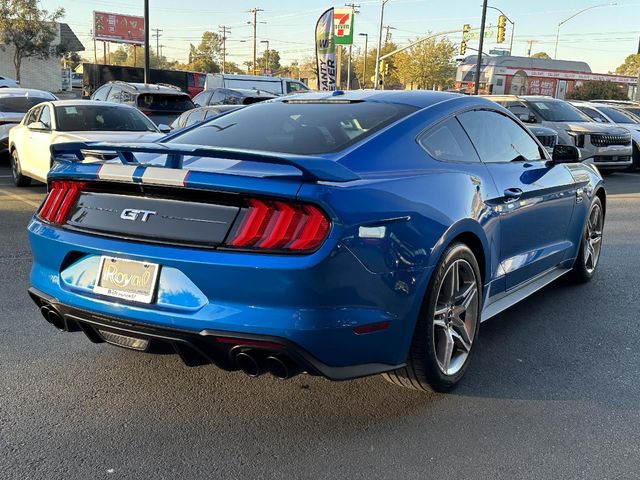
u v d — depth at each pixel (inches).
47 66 1946.4
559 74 1978.3
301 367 108.7
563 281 224.8
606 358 157.9
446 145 144.1
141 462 108.8
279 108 157.6
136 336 114.6
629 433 121.0
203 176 108.4
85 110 379.6
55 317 129.2
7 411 125.3
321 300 104.8
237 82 1016.2
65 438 115.9
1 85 1196.5
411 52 2507.4
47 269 128.3
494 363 153.6
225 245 106.9
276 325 104.2
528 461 110.7
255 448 114.0
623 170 650.2
